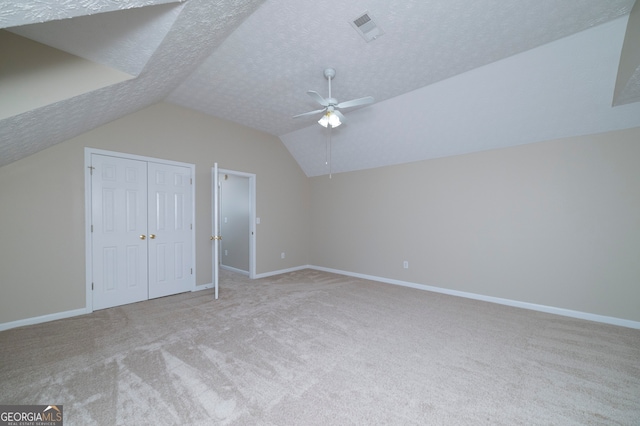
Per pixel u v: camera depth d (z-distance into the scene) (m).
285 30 2.33
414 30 2.32
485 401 1.71
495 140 3.61
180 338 2.54
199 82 3.26
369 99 2.69
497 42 2.49
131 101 2.93
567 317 3.14
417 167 4.49
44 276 2.91
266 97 3.63
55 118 2.25
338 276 5.27
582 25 2.27
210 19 1.94
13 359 2.15
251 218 5.02
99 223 3.28
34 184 2.85
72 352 2.27
